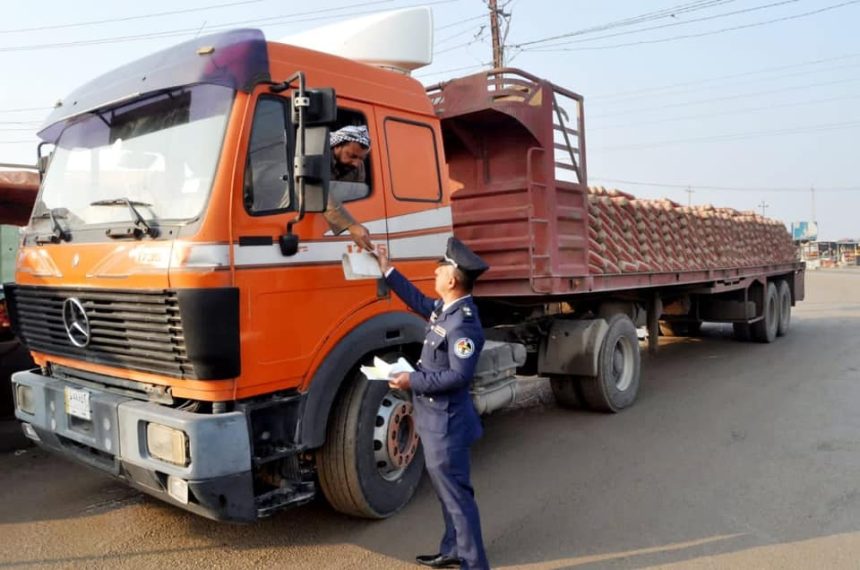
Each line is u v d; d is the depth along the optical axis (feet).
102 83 13.43
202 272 10.45
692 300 36.29
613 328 22.86
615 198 23.81
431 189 15.39
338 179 13.30
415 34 15.89
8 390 20.93
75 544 12.97
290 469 12.50
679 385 27.53
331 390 12.57
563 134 20.22
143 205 11.60
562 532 13.50
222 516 10.89
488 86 18.43
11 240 21.95
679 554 12.43
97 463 12.40
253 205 11.22
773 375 29.01
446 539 12.10
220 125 11.16
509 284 19.44
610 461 17.83
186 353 10.53
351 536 13.39
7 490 15.80
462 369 10.80
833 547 12.53
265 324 11.35
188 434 10.39
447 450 11.02
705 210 33.12
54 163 14.21
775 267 40.57
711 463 17.38
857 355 34.14
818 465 16.96
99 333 12.12
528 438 20.21
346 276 11.98
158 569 11.98
